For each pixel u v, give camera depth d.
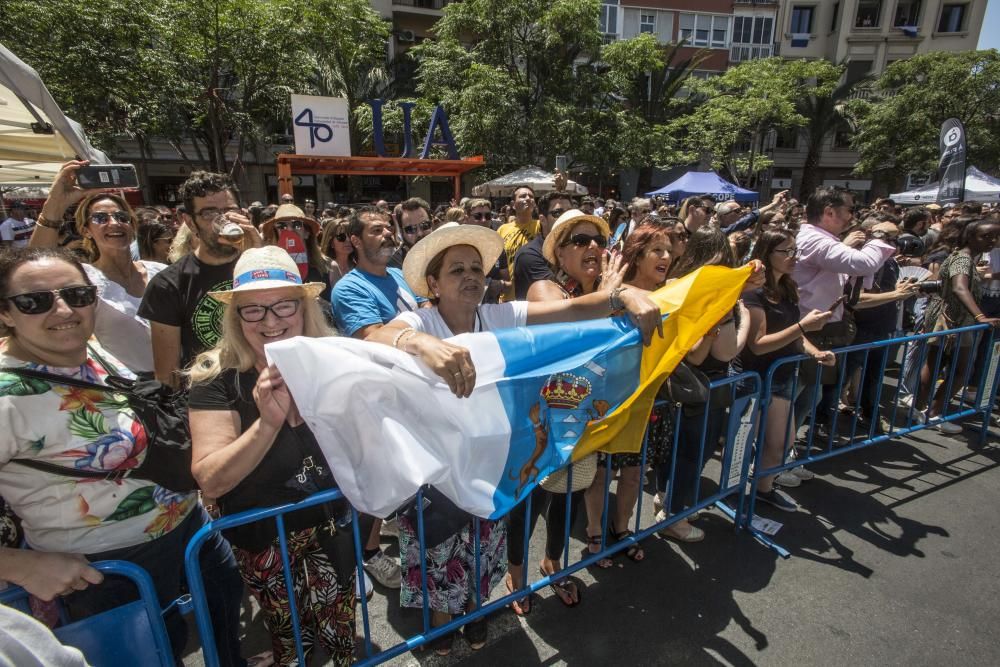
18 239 8.66
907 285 3.59
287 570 1.62
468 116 16.23
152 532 1.59
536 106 18.05
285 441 1.63
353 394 1.49
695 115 22.08
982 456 3.87
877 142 22.16
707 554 2.83
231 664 1.90
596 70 21.16
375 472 1.56
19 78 2.99
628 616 2.41
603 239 2.73
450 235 1.95
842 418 4.63
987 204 12.00
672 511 2.83
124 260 2.84
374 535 2.66
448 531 1.92
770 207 3.82
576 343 2.04
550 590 2.58
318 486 1.69
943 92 20.05
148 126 14.66
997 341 3.77
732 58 29.42
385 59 23.00
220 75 16.20
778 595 2.52
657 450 2.70
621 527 2.84
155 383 1.64
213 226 2.42
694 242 2.68
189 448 1.61
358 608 2.50
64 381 1.40
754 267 2.32
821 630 2.31
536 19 17.58
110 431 1.44
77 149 3.52
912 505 3.25
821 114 25.41
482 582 2.13
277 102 16.42
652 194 16.91
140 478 1.52
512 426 1.87
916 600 2.47
